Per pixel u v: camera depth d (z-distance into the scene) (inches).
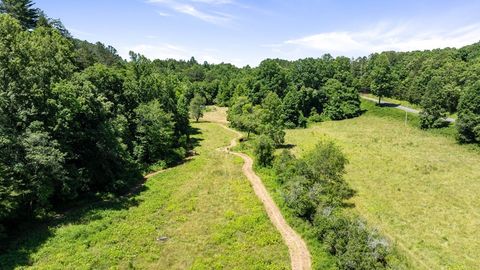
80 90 1701.5
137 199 1723.7
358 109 4197.8
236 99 4424.2
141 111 2251.5
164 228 1424.7
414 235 1350.9
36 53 1574.8
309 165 1705.2
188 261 1179.3
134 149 2222.0
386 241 1186.6
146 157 2325.3
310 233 1337.4
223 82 5743.1
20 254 1139.9
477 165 2220.7
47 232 1304.1
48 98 1536.7
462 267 1141.7
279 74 4677.7
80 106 1633.9
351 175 2039.9
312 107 4377.5
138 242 1294.3
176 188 1899.6
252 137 3255.4
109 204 1644.9
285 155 1995.6
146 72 2746.1
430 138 2974.9
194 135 3464.6
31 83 1461.6
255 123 3265.3
